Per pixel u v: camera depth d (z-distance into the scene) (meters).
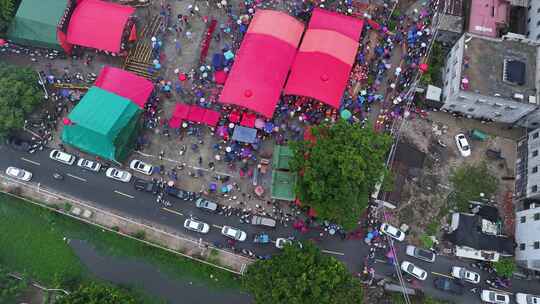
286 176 64.31
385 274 62.66
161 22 74.00
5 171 67.19
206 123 67.00
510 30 72.94
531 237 59.75
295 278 51.53
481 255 61.81
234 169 67.12
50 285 62.00
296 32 69.69
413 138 68.44
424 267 63.19
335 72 66.75
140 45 72.81
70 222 64.75
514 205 65.31
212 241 64.12
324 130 58.88
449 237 63.69
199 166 67.31
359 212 56.62
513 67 63.50
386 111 69.06
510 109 64.06
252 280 53.16
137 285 62.31
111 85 66.88
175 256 63.28
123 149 64.88
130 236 63.62
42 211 65.12
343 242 64.06
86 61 72.31
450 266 63.16
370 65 71.12
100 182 66.88
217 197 65.88
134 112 65.50
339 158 53.91
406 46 72.19
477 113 67.88
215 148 67.69
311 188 54.97
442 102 67.88
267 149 67.94
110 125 62.81
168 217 65.31
